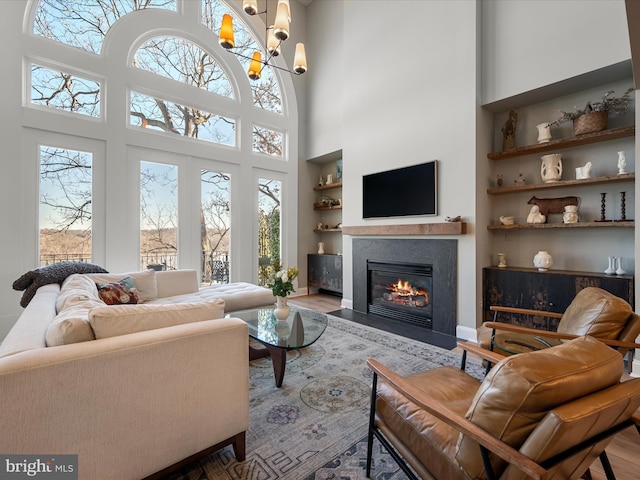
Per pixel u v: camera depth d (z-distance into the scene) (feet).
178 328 4.35
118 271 12.35
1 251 10.08
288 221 18.49
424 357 8.99
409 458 3.79
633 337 5.67
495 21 10.57
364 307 14.42
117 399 3.73
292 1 18.56
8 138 10.16
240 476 4.52
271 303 11.53
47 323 4.63
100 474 3.63
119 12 12.62
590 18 8.73
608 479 3.50
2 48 10.08
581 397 2.60
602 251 9.66
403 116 12.82
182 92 14.24
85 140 11.69
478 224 10.74
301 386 7.22
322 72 18.16
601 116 9.02
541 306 9.68
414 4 12.41
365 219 14.42
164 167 13.78
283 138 18.57
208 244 15.19
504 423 2.62
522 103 10.74
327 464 4.75
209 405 4.49
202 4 15.16
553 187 10.24
